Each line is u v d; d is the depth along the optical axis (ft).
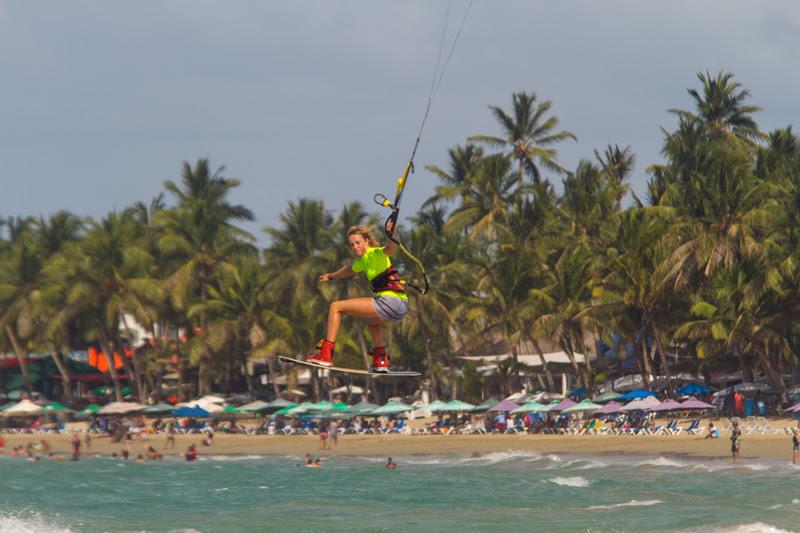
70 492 510.17
